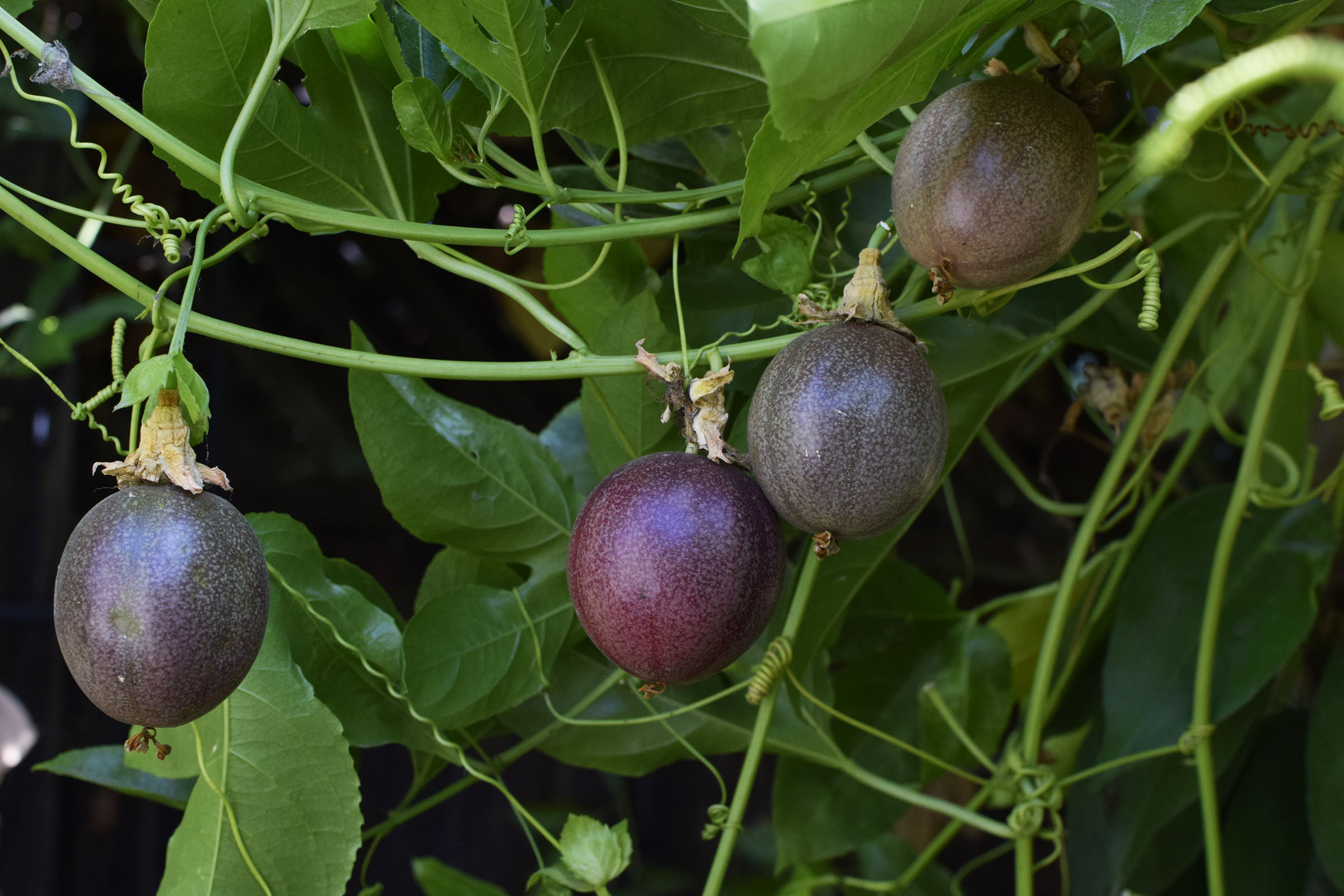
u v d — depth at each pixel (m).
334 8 0.72
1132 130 0.90
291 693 0.76
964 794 1.35
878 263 0.70
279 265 1.47
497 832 1.66
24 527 1.26
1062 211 0.69
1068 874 0.88
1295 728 0.89
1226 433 0.88
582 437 0.88
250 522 0.78
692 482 0.69
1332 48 0.64
